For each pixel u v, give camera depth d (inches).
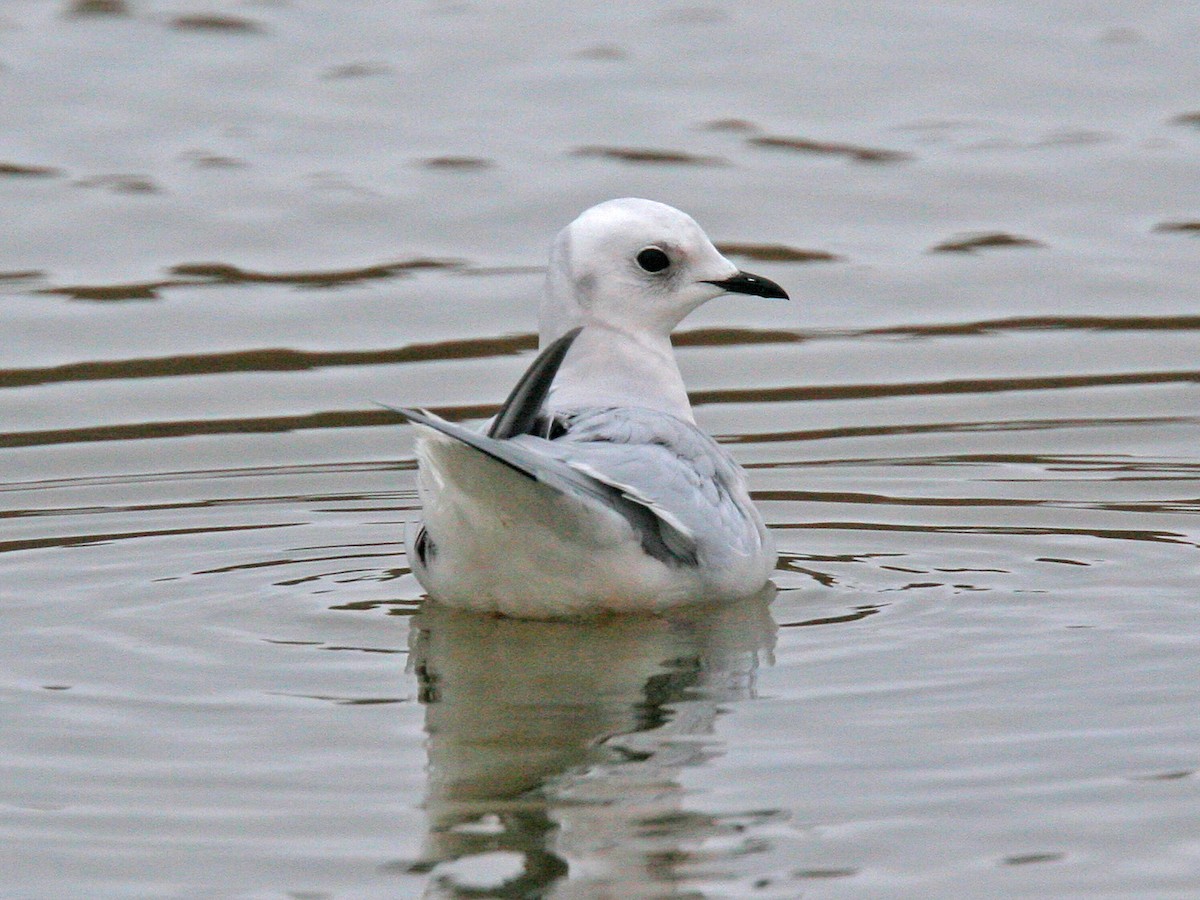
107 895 307.0
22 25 906.1
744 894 304.0
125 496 537.3
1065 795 334.3
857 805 332.2
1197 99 845.8
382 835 325.7
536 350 657.0
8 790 343.6
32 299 691.4
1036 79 869.2
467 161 789.9
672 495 407.8
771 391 629.0
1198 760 346.9
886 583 458.3
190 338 666.2
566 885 307.9
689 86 864.3
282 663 409.7
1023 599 442.6
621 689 390.6
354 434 590.2
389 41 907.4
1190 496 527.8
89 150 802.2
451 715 377.7
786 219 753.0
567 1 951.6
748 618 433.1
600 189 767.7
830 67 883.4
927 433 588.1
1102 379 633.6
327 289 702.5
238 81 863.1
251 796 341.1
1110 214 759.1
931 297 701.9
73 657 412.8
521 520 396.8
